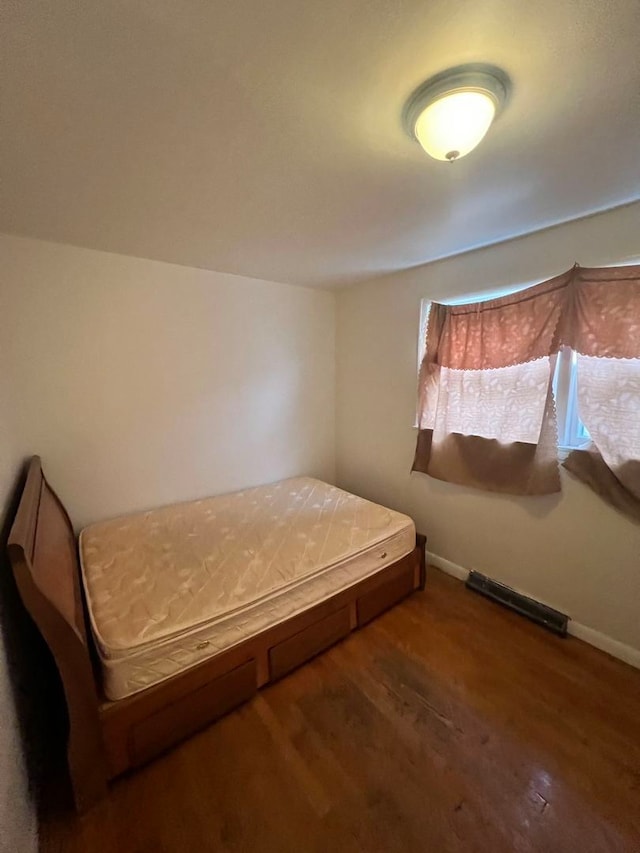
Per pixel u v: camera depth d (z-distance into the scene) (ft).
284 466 11.20
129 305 8.15
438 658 6.34
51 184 4.90
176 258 8.21
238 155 4.28
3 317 6.77
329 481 12.32
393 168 4.59
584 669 6.09
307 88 3.25
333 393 12.01
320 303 11.34
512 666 6.16
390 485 10.47
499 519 7.92
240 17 2.58
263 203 5.52
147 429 8.69
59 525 6.37
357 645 6.64
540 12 2.57
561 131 3.91
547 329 6.63
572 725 5.12
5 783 3.11
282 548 6.91
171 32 2.68
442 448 8.61
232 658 5.21
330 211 5.82
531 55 2.94
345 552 6.73
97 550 6.87
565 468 6.73
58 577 4.68
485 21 2.64
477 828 3.96
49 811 4.11
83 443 7.89
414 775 4.49
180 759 4.69
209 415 9.61
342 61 2.97
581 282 6.14
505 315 7.22
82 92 3.25
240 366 9.99
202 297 9.14
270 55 2.90
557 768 4.55
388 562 7.42
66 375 7.55
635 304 5.63
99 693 4.48
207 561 6.47
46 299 7.20
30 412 7.23
